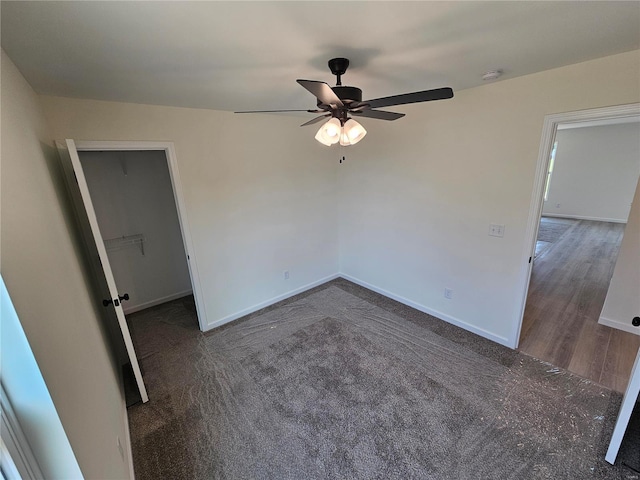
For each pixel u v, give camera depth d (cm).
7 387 75
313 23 123
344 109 167
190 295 427
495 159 253
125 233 366
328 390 232
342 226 428
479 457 176
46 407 80
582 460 171
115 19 113
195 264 308
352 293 404
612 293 303
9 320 71
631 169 723
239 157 316
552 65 198
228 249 329
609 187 759
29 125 147
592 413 203
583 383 231
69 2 99
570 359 260
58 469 87
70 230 193
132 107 245
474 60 180
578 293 382
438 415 206
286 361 269
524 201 243
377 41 144
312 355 276
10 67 132
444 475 167
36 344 78
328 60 166
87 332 148
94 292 225
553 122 216
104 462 119
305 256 406
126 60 154
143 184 369
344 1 107
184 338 314
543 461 172
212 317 331
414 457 177
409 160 318
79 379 110
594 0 113
